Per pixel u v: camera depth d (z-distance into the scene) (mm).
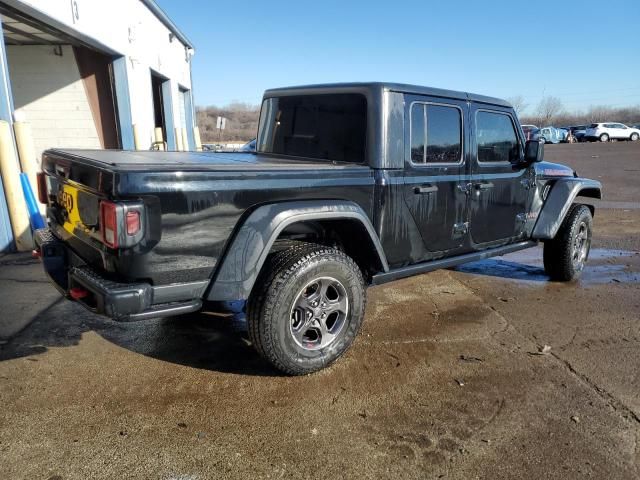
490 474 2342
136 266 2531
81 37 9375
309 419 2754
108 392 3002
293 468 2363
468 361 3490
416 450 2508
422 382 3184
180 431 2625
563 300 4840
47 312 4297
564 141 43062
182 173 2590
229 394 2998
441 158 3900
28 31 9594
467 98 4062
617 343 3836
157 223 2547
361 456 2455
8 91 6195
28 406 2836
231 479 2281
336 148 3697
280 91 4242
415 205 3705
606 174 17062
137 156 3373
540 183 4980
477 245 4383
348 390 3068
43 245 3354
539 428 2707
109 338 3793
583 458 2461
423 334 3951
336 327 3316
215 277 2785
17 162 6277
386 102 3469
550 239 5195
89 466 2344
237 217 2805
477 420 2775
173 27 15734
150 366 3346
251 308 2977
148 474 2301
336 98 3705
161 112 16359
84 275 2721
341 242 3588
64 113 11703
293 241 3379
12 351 3541
